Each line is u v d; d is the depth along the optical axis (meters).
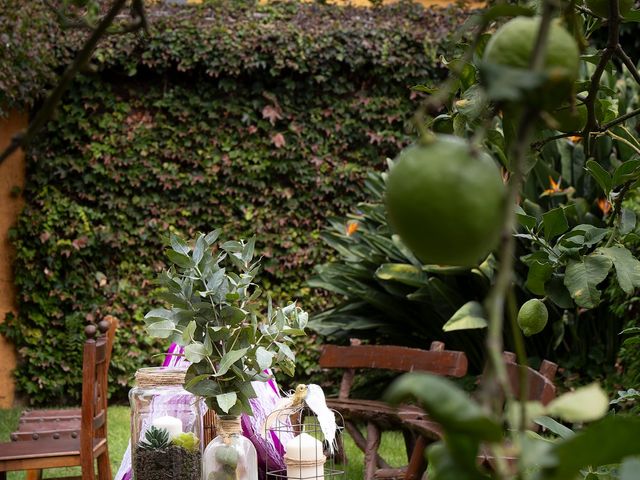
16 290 6.46
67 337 6.45
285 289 6.70
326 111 6.71
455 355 3.73
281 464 2.50
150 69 6.60
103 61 6.35
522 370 0.33
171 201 6.63
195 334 2.06
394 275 5.43
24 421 3.82
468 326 4.79
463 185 0.32
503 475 0.29
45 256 6.43
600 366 5.23
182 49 6.48
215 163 6.63
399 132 6.81
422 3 7.69
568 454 0.30
